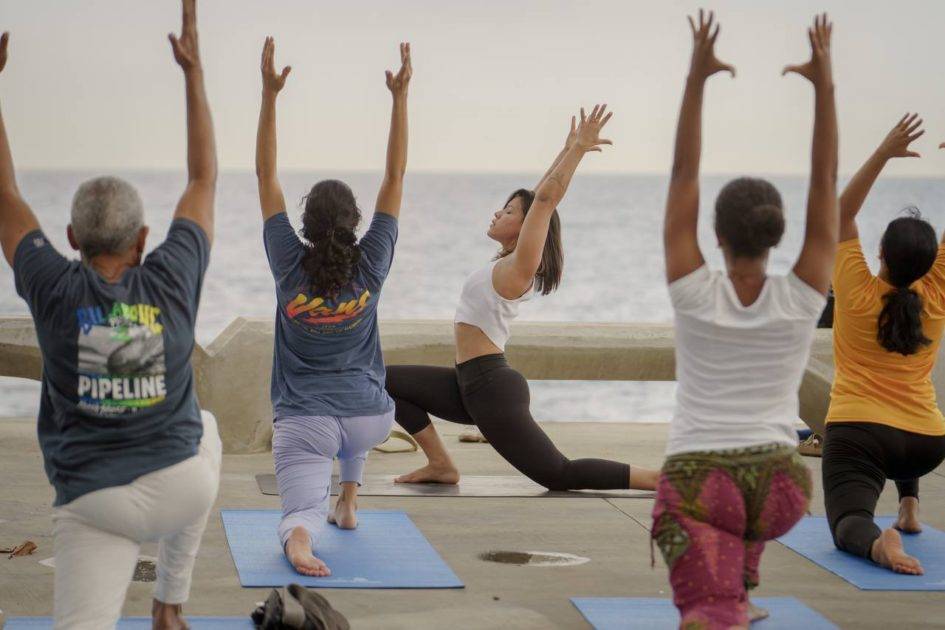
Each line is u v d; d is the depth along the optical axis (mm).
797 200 114312
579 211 113438
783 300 3195
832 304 7852
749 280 3252
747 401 3193
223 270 50562
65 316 2963
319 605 3764
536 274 5695
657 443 7637
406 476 6125
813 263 3230
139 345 2992
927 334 4781
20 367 7066
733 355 3189
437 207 125312
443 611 4078
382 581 4367
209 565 4527
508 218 5672
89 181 3072
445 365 7344
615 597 4270
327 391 4609
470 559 4750
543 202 5387
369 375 4719
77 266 3020
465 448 7215
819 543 5051
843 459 4871
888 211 104188
